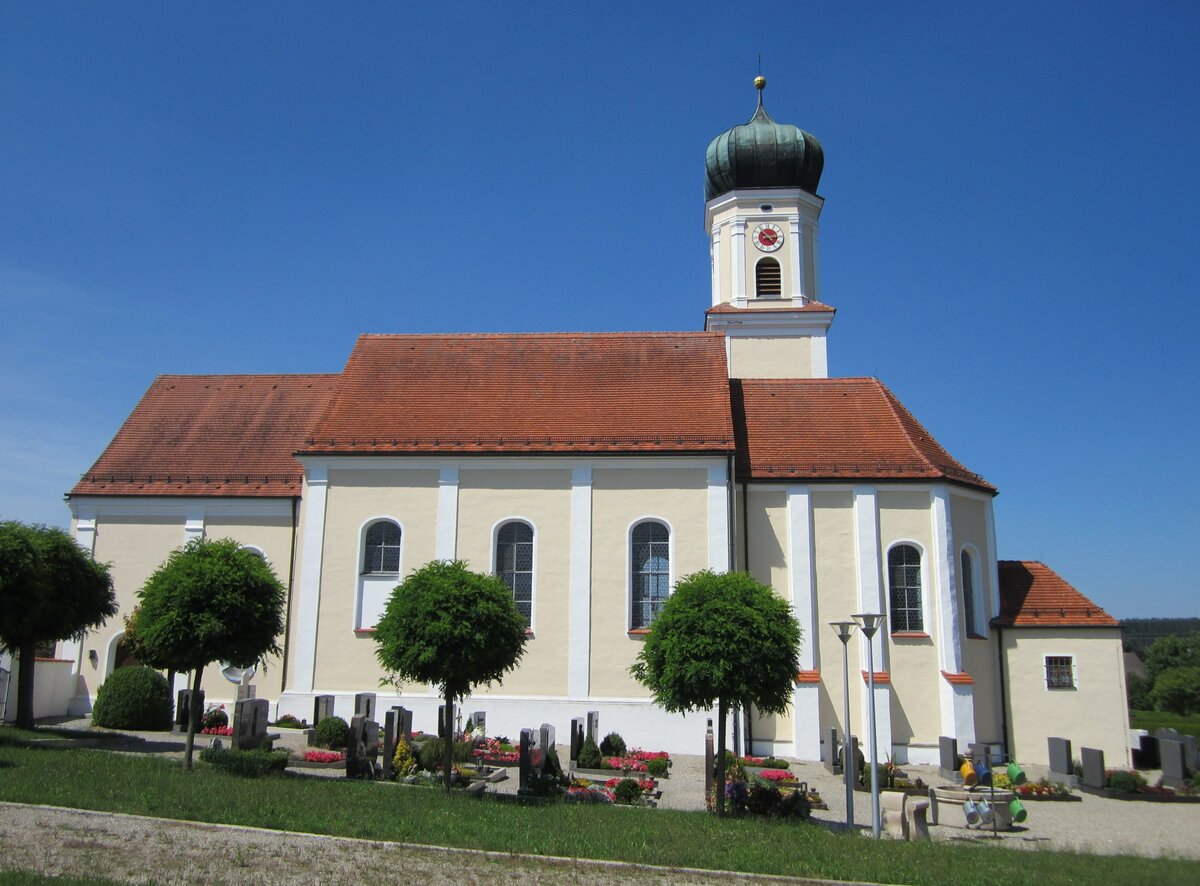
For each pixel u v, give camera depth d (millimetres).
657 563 30156
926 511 30391
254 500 33719
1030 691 30266
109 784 17016
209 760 20672
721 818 18578
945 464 31922
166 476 34500
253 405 37312
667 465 30453
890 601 30016
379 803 17344
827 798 23156
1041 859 16094
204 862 12719
